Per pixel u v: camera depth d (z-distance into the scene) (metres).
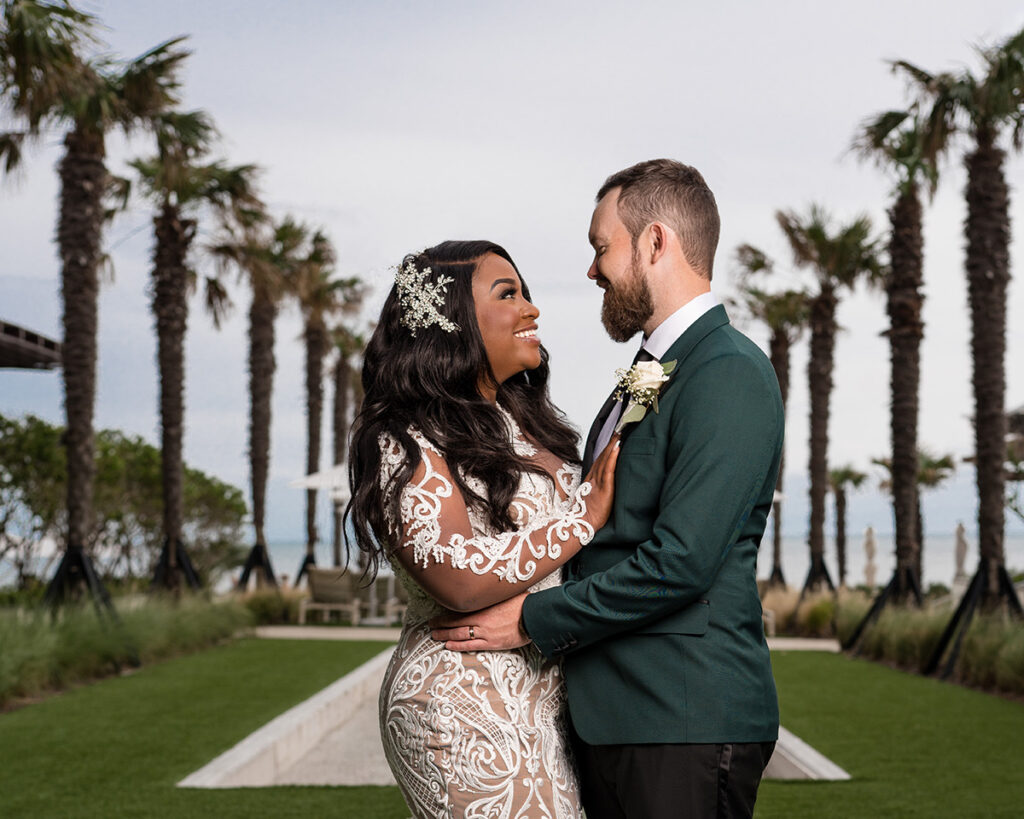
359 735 6.89
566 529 2.19
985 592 10.08
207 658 11.00
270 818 4.23
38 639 8.48
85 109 10.44
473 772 2.19
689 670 2.06
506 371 2.53
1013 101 10.75
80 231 10.77
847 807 4.45
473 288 2.46
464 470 2.33
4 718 6.92
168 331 14.04
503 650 2.26
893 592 12.84
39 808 4.36
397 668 2.36
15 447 17.62
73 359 10.52
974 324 10.70
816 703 7.89
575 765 2.32
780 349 21.59
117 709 7.34
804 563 81.88
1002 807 4.45
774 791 4.78
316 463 24.34
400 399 2.38
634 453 2.17
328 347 25.19
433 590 2.20
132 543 21.20
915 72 11.54
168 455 13.88
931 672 9.84
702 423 2.05
